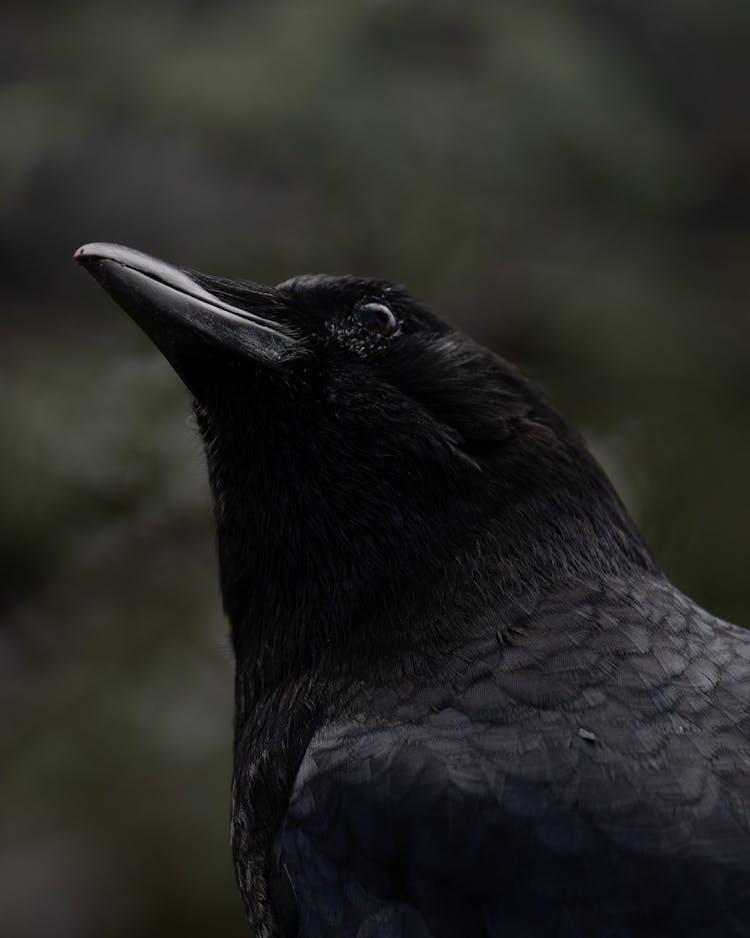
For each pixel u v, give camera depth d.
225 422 7.18
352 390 7.07
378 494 6.91
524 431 7.04
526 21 13.12
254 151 12.62
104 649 11.70
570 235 12.98
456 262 12.61
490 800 6.00
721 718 6.00
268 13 12.84
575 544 6.84
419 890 6.07
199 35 12.92
